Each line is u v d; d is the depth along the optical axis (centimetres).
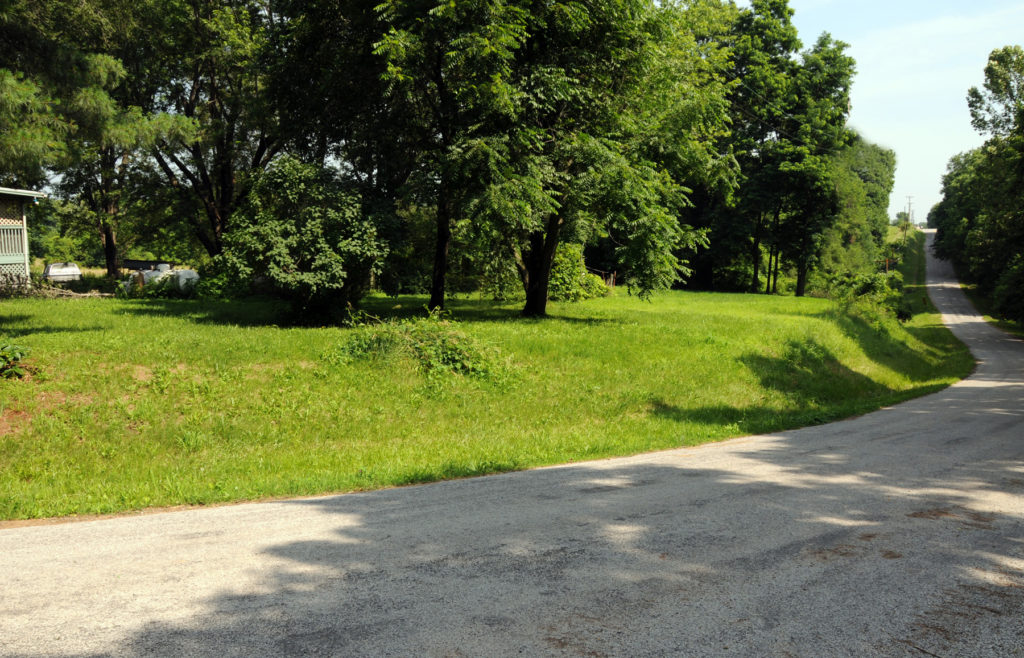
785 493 613
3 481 762
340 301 1962
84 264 7962
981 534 485
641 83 2311
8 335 1493
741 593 370
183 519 541
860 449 888
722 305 3831
